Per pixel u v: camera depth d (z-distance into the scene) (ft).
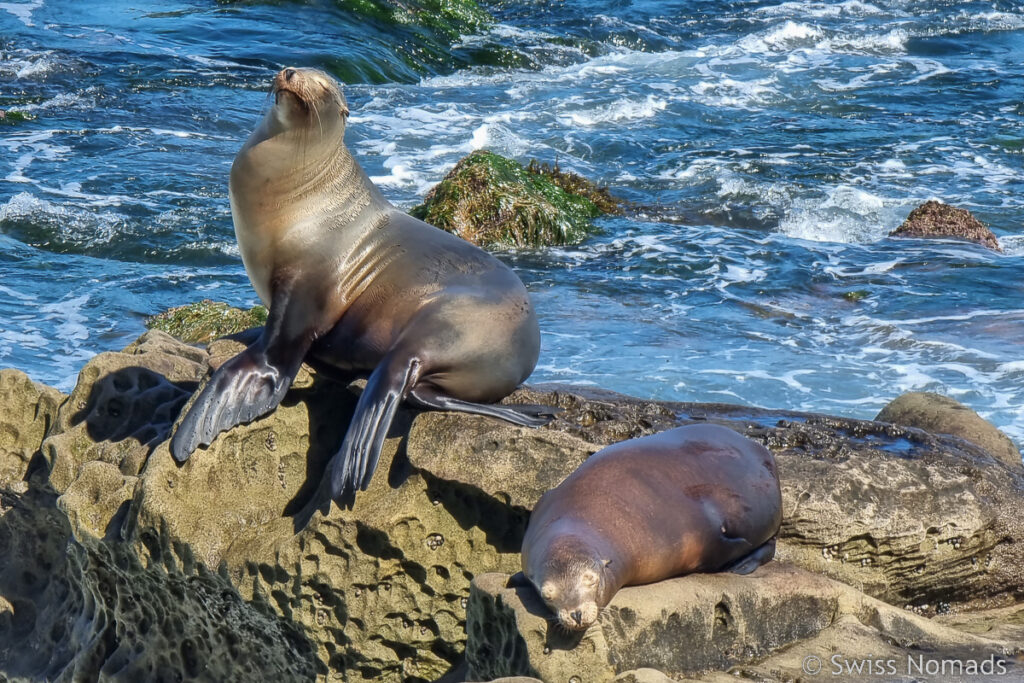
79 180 219.61
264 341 84.84
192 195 215.10
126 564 83.51
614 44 356.18
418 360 82.17
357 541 76.38
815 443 86.07
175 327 157.38
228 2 353.92
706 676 66.74
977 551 82.23
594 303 173.37
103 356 93.04
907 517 79.36
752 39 360.48
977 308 169.99
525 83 315.78
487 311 85.61
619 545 64.59
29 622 98.22
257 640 81.35
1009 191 236.63
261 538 78.79
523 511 75.10
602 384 141.79
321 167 86.99
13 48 291.99
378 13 344.28
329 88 84.02
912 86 313.73
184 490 80.53
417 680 79.71
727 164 250.37
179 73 285.84
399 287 86.74
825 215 222.69
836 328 163.12
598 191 225.56
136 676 86.89
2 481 96.63
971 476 84.07
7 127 248.32
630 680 62.49
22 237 194.08
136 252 190.19
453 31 346.74
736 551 71.72
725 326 163.63
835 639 70.44
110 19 332.60
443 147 256.11
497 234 200.95
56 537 96.63
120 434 90.53
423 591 77.71
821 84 316.81
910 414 100.73
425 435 78.48
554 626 62.18
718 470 71.87
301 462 83.97
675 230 211.00
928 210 214.48
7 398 96.78
